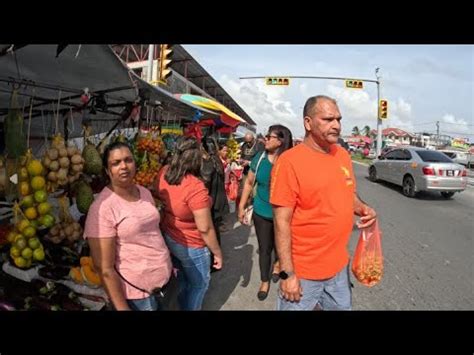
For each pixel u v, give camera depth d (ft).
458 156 95.86
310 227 6.96
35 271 8.75
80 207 9.91
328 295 7.53
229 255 16.74
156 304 8.15
